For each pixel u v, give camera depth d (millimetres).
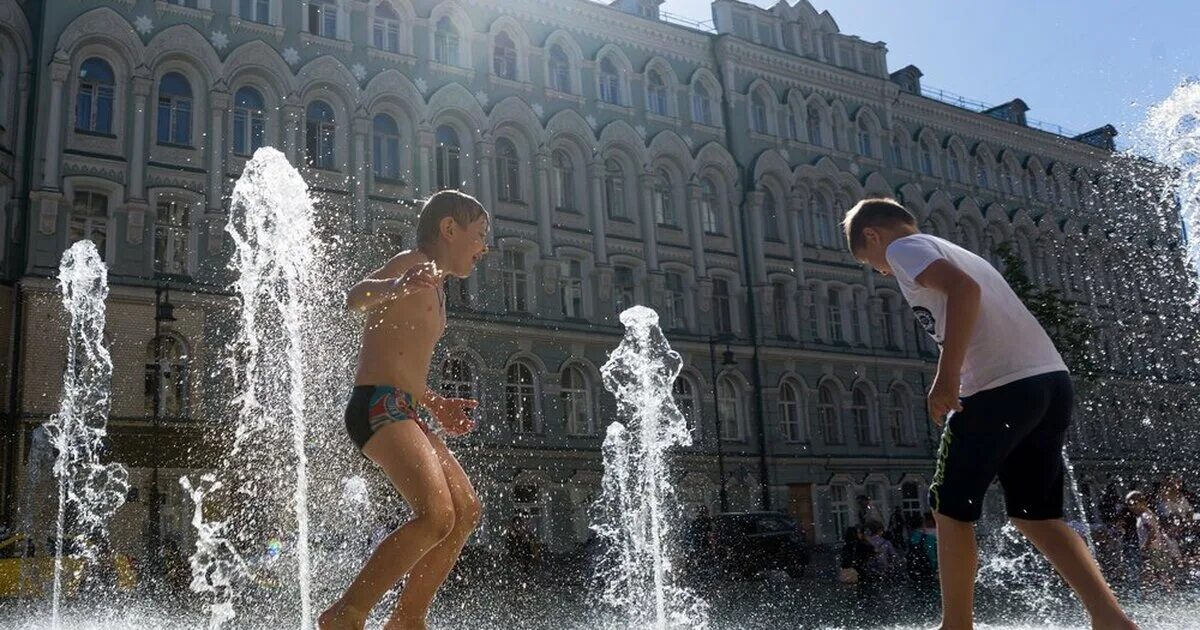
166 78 28000
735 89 39219
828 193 40844
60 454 24531
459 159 32281
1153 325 39562
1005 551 20859
